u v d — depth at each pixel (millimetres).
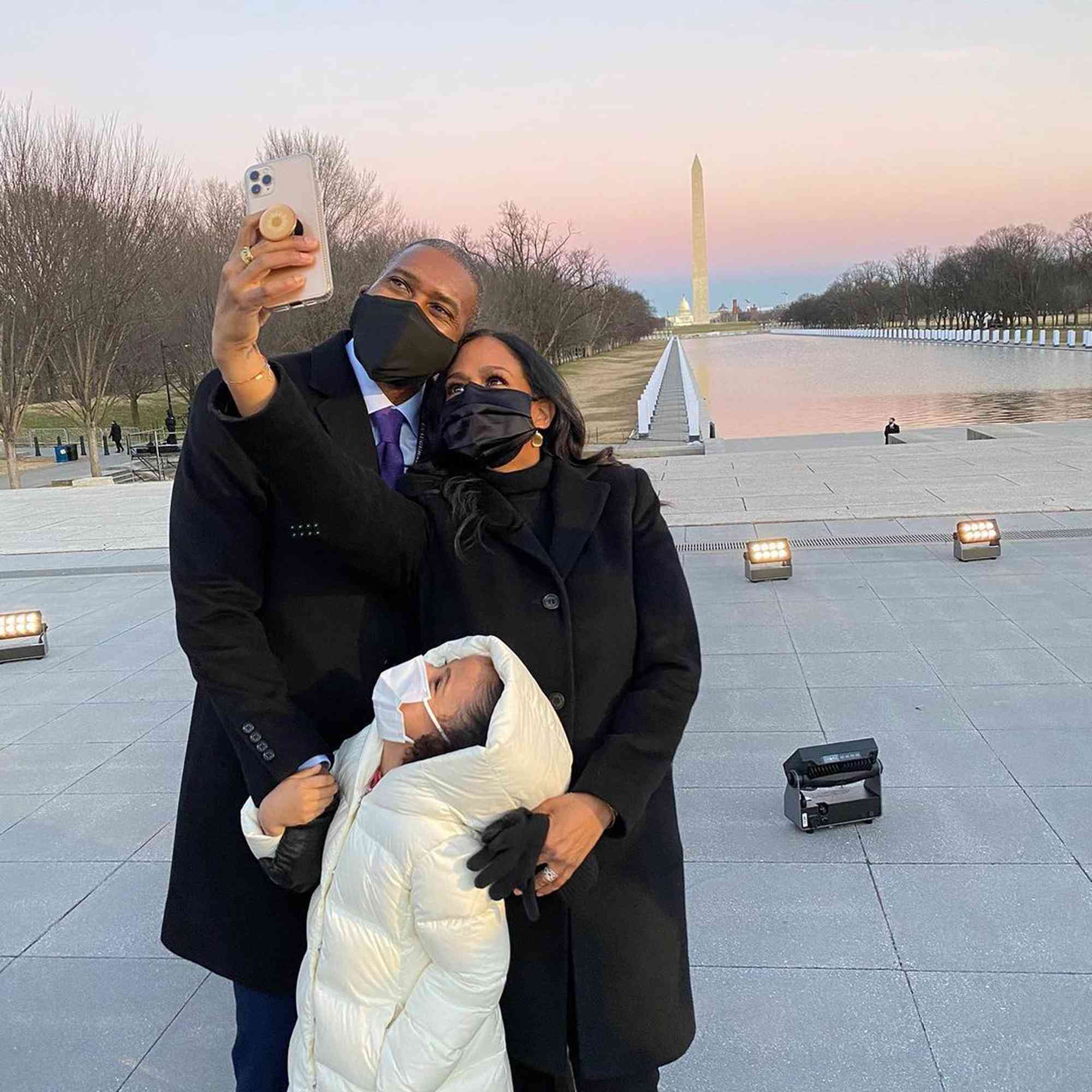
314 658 1866
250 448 1571
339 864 1605
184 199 38281
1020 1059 2729
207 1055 2957
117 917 3738
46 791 4934
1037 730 4855
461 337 1963
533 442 1979
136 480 28812
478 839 1539
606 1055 1788
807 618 6957
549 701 1790
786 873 3752
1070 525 9250
